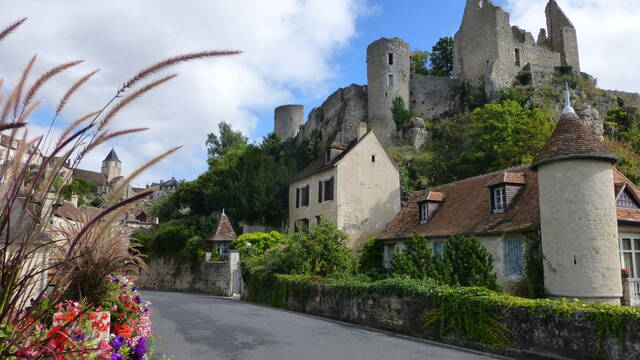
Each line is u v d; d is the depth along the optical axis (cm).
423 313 1234
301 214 3319
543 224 1443
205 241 3459
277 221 3762
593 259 1313
